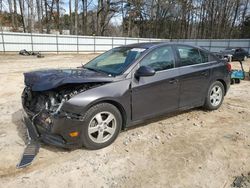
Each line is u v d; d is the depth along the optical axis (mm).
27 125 3688
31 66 14219
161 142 3859
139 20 49656
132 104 3832
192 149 3645
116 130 3721
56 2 38562
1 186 2787
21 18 38500
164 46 4375
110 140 3686
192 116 5020
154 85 4039
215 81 5262
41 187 2785
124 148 3646
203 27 51469
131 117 3893
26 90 3912
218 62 5301
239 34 48375
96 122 3504
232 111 5445
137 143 3807
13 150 3553
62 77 3467
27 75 3889
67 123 3234
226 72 5422
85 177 2969
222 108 5633
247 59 23375
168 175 3023
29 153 3410
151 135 4090
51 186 2805
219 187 2830
